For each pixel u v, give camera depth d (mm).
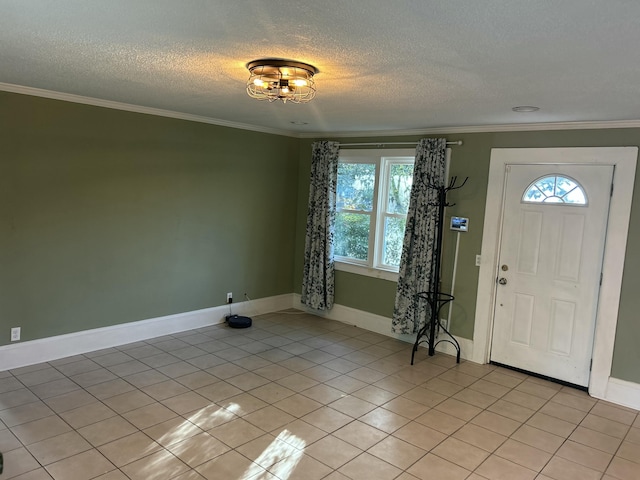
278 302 6324
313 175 5930
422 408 3713
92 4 1818
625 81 2549
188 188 5082
